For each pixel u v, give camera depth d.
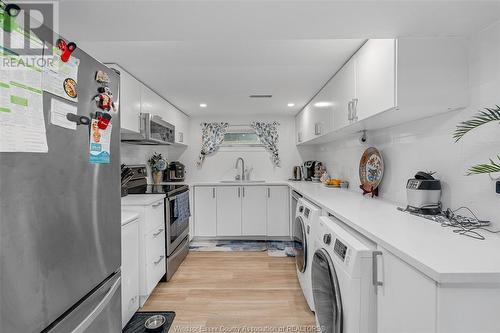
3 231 0.68
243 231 4.02
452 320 0.75
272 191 4.02
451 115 1.44
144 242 2.20
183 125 4.18
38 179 0.78
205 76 2.50
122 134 2.49
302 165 4.51
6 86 0.68
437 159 1.54
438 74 1.34
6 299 0.68
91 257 1.04
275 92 3.06
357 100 1.86
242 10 1.11
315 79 2.59
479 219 1.25
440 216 1.39
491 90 1.20
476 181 1.27
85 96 1.00
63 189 0.88
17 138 0.71
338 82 2.31
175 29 1.29
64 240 0.89
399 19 1.17
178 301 2.30
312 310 2.01
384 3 1.05
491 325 0.75
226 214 4.02
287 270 2.94
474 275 0.74
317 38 1.38
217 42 1.80
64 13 1.12
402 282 0.91
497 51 1.18
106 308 1.15
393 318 0.96
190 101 3.46
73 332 0.90
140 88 2.61
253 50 1.93
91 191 1.04
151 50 1.91
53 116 0.84
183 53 1.98
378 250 1.07
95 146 1.06
